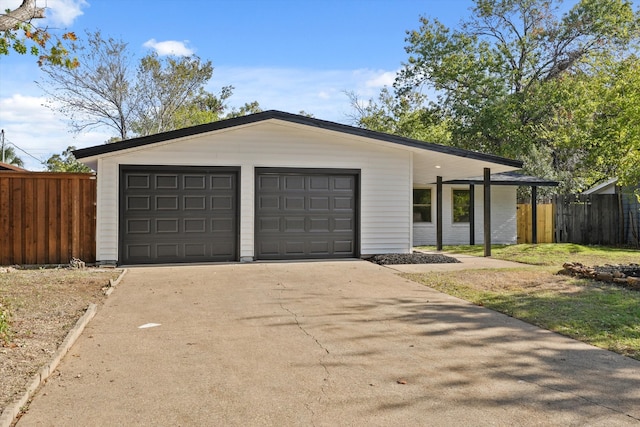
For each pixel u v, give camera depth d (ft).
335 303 23.40
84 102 85.40
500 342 17.15
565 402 12.00
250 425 10.69
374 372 14.06
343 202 39.52
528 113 84.89
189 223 36.68
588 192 66.44
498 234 64.95
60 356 14.80
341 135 38.68
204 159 36.78
